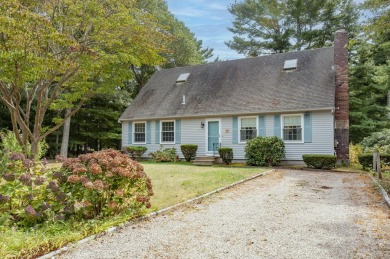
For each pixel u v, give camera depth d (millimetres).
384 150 14648
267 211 6098
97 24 11664
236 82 19031
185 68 22438
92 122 24312
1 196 4594
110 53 13172
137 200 5465
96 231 4512
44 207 4699
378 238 4422
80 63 12031
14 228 4418
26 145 11469
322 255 3844
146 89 22234
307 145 15648
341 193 7953
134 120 20391
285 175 11766
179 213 5922
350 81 23000
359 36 12125
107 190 5254
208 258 3779
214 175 10750
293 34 28438
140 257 3791
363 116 22703
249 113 16797
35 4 10977
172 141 19266
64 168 5199
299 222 5309
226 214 5863
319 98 15531
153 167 13859
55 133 23562
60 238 4125
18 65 9781
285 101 16250
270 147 15492
